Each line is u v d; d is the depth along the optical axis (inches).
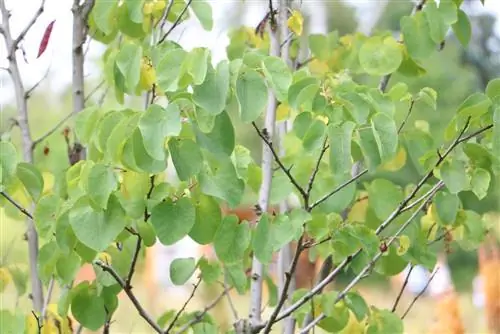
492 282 299.6
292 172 207.2
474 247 208.8
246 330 200.4
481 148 195.8
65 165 214.5
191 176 188.4
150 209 190.5
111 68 202.7
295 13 203.2
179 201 190.7
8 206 206.1
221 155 189.2
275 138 211.2
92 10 209.5
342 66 215.9
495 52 894.4
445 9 207.9
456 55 760.3
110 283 197.3
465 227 208.2
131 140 188.5
